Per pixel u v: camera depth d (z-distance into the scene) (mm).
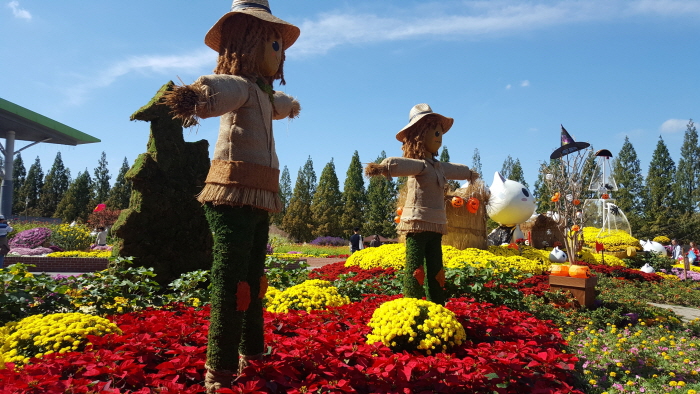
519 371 3363
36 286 4938
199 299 6191
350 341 3555
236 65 3309
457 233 10492
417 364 3078
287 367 2934
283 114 3904
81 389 2463
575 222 10273
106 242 19906
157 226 7586
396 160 5285
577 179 10250
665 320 7125
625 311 7402
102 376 2832
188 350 3174
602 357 4945
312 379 2861
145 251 7418
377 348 3449
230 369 2971
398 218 7168
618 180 42625
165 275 7578
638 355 5117
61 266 13320
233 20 3416
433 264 5516
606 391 4098
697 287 11898
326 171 46062
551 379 3482
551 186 10586
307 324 4207
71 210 47156
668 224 38906
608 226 17188
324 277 8906
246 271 3100
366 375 3033
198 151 8258
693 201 40938
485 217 10945
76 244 19031
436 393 3029
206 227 8133
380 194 43344
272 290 5902
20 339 3266
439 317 3896
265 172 3199
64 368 2840
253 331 3311
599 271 11648
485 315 4887
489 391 3219
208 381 2955
